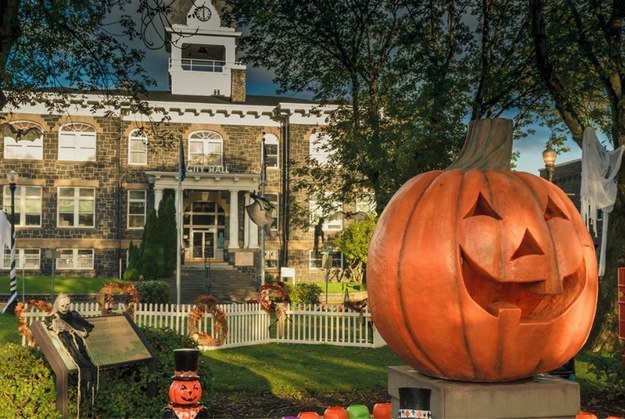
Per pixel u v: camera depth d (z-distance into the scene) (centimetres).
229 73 4953
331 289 3941
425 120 1612
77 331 743
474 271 575
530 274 544
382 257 596
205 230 4606
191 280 3838
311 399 1039
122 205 4278
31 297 3045
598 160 1337
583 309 580
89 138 4238
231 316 1741
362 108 1961
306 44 2020
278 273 4366
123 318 817
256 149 4466
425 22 1847
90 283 3491
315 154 4422
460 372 575
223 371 1280
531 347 558
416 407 407
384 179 1755
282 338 1844
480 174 597
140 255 3747
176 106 4322
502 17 1819
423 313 564
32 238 4131
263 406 980
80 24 1466
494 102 1841
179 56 4900
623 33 1655
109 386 775
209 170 4353
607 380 997
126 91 1594
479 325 546
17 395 696
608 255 1688
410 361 612
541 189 596
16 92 1614
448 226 564
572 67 1698
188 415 559
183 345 885
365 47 1997
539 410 566
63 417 712
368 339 1809
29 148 4166
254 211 2853
